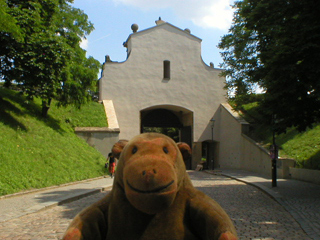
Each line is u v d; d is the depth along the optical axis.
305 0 11.02
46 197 11.47
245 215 8.62
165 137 2.69
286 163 20.11
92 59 23.95
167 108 35.12
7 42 15.38
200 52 34.25
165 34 33.38
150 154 2.40
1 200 10.73
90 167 19.75
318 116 12.04
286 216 8.55
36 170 14.73
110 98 31.12
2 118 17.39
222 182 18.61
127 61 31.95
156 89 32.47
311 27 10.58
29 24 16.31
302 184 16.20
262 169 23.98
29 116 20.66
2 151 13.91
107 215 2.61
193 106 33.47
